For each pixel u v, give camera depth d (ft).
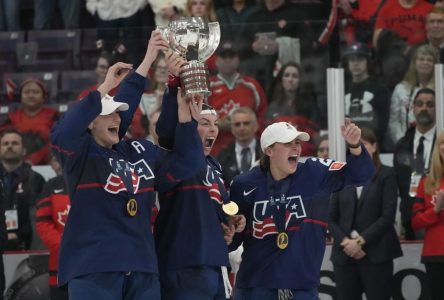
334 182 29.78
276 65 44.24
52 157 44.06
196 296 27.22
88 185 25.75
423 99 42.65
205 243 27.37
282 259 29.48
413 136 42.65
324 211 29.99
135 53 45.57
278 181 30.01
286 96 44.04
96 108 24.90
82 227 25.62
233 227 28.35
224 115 43.88
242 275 30.17
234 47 44.39
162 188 27.27
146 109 44.04
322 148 42.57
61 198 40.50
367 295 40.24
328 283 41.37
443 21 43.14
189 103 26.16
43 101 45.65
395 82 43.21
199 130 28.89
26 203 43.39
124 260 25.36
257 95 44.16
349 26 44.16
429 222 39.29
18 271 42.37
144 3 50.42
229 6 49.42
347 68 43.39
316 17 48.83
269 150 29.99
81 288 25.17
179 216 27.63
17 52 46.32
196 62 25.77
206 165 28.58
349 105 43.39
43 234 40.24
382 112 43.09
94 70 45.88
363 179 28.94
